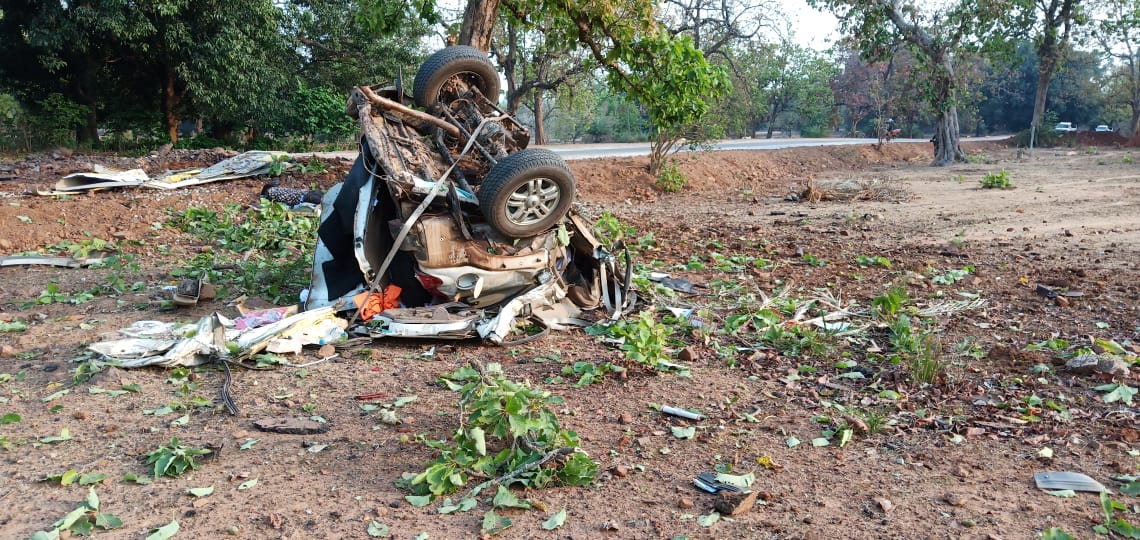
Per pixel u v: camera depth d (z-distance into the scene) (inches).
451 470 161.8
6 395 211.9
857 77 3100.4
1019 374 241.6
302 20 1330.0
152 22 1079.0
